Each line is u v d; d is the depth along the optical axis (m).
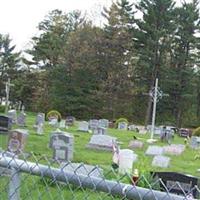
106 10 65.06
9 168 3.68
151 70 62.22
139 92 63.22
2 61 77.50
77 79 62.69
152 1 62.44
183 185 9.65
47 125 36.47
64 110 62.88
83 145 23.30
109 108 62.75
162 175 9.88
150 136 38.16
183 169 18.72
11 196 3.67
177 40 65.12
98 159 18.56
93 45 62.91
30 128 32.19
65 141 17.05
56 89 63.19
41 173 3.46
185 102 66.12
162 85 63.16
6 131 23.09
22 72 75.25
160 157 18.39
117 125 48.94
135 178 5.83
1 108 60.34
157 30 61.62
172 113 66.56
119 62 62.69
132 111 63.94
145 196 2.93
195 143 32.38
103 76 63.22
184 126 67.56
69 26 73.38
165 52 62.59
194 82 65.31
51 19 75.25
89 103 62.75
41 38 73.50
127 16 63.03
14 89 70.56
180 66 65.31
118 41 62.47
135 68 62.94
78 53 62.81
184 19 65.00
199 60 66.19
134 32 62.56
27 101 69.69
